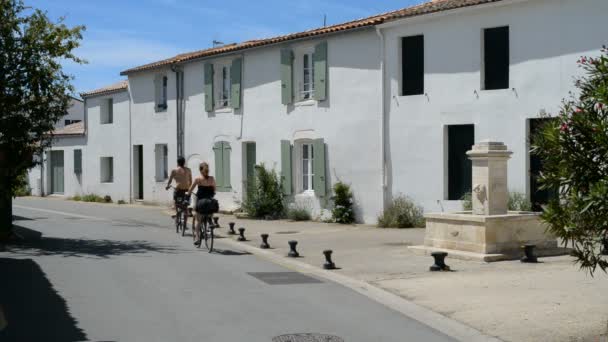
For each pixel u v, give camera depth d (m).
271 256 13.03
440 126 17.94
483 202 12.12
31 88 14.45
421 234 16.41
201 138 25.84
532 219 12.21
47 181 37.28
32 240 15.31
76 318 7.35
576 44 15.63
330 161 20.52
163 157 28.72
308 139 21.38
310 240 15.74
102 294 8.77
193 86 26.14
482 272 10.47
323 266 11.34
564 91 15.81
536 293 8.59
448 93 17.80
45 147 15.41
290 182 21.69
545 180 6.20
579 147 6.03
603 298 8.16
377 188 19.27
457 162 17.88
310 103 21.19
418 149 18.38
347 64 20.02
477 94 17.27
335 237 16.25
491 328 6.99
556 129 6.10
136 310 7.80
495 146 12.18
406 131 18.62
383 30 19.05
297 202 21.53
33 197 36.81
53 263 11.55
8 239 15.16
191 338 6.54
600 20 15.27
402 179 18.70
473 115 17.33
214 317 7.49
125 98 30.41
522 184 16.45
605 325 6.85
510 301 8.17
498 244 11.84
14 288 9.16
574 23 15.66
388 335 6.77
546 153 6.27
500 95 16.86
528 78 16.39
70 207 27.64
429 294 8.86
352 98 19.89
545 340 6.45
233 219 21.88
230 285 9.61
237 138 24.08
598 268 10.09
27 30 14.48
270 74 22.62
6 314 7.53
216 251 13.72
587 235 6.04
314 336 6.68
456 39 17.64
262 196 22.06
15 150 14.78
